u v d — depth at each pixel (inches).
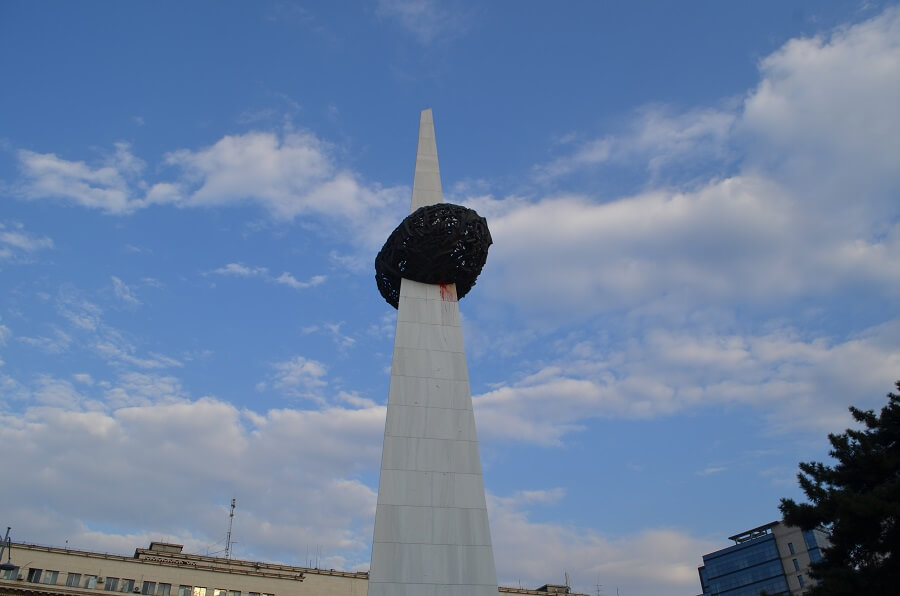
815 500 1339.8
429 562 1234.6
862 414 1435.8
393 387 1392.7
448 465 1327.5
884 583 1189.7
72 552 2464.3
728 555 4352.9
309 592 2699.3
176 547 2819.9
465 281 1544.0
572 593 3174.2
